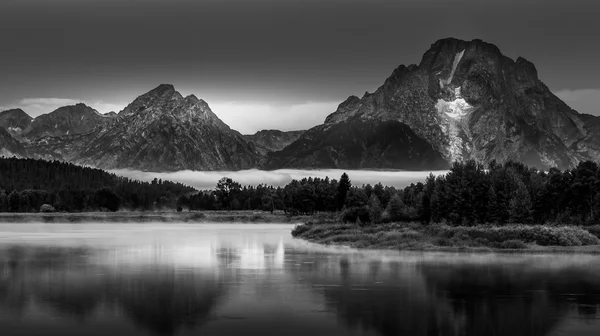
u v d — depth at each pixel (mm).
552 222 118438
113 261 78625
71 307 46688
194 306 46906
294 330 39938
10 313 44906
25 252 92938
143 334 39219
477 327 40625
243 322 41969
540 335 38688
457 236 96750
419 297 50312
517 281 58312
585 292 52375
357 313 44469
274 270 67500
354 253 87312
